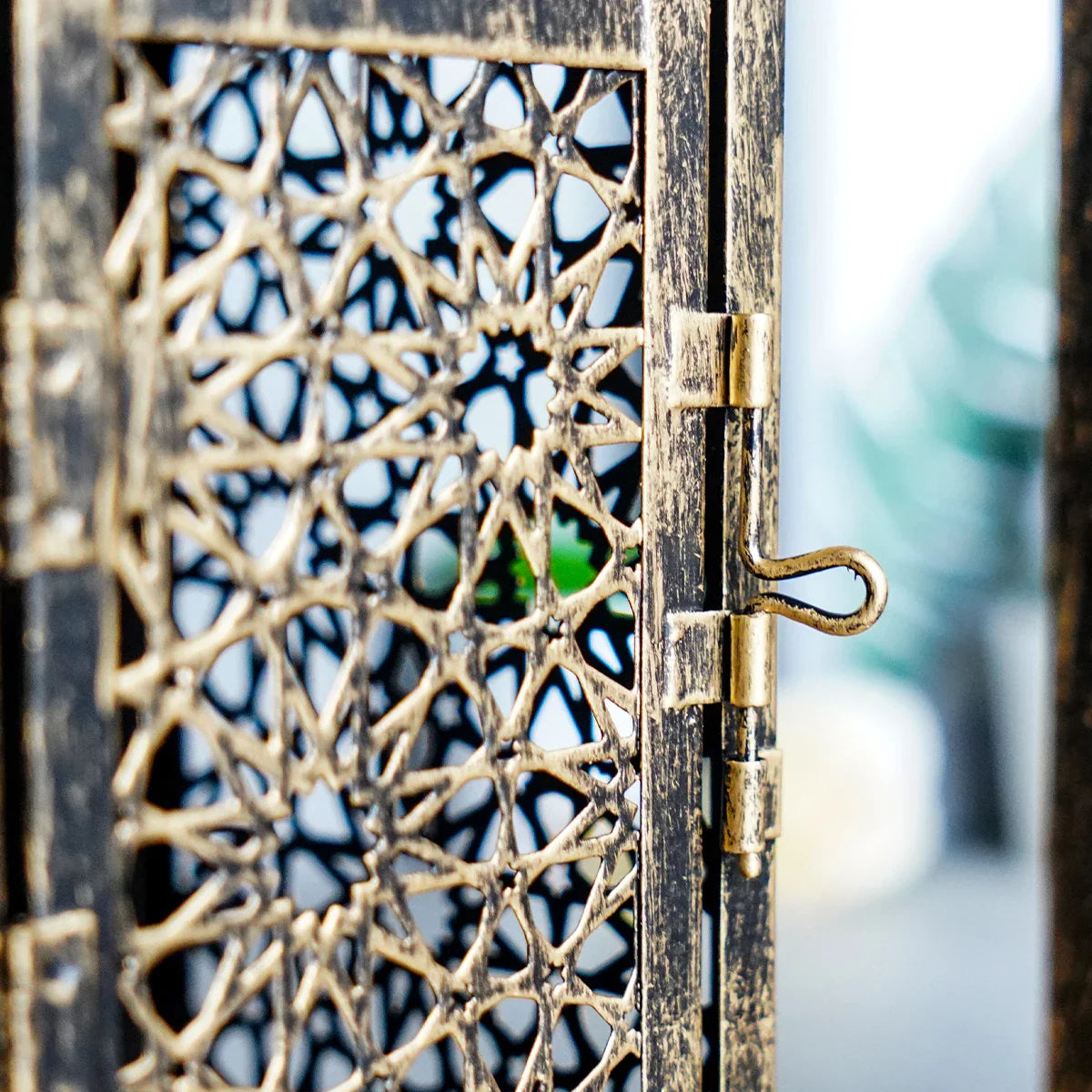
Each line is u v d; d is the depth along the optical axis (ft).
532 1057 1.41
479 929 1.40
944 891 4.82
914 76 5.18
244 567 1.33
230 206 1.39
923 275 5.27
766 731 1.47
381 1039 1.47
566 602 1.41
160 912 1.38
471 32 1.36
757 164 1.45
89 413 1.29
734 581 1.46
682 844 1.45
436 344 1.37
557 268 1.43
